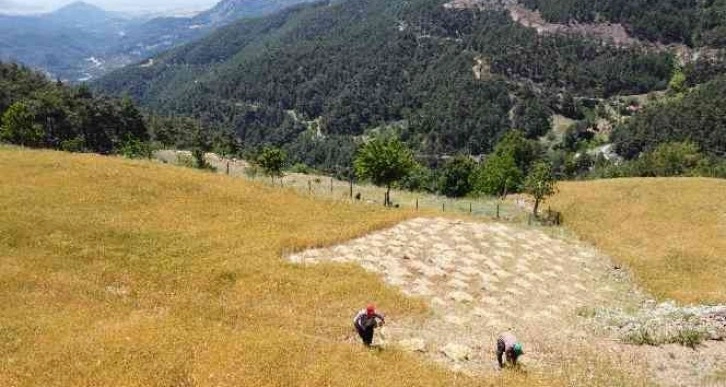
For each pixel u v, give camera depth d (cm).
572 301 4706
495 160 11556
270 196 6506
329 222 5834
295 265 4381
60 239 4081
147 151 13388
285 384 2198
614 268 5956
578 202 8369
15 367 2088
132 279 3656
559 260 5891
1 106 17788
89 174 5884
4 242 3841
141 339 2402
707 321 4069
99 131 19525
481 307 4175
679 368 3294
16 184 5225
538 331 3706
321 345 2683
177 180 6272
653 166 16800
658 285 5416
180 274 3906
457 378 2583
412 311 3800
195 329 2636
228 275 4012
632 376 3062
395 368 2559
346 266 4503
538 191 8088
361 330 2883
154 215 5069
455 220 6662
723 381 3139
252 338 2598
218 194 6100
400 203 8369
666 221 7206
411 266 4869
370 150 7919
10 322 2469
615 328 3975
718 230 6775
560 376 2898
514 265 5416
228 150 19712
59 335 2392
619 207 7912
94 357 2217
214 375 2178
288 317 3225
